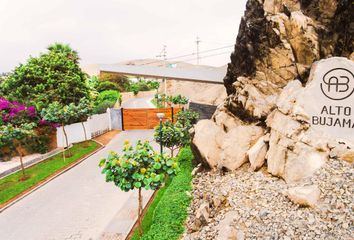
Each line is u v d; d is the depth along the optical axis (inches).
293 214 297.3
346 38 474.3
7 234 424.2
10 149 801.6
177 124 756.0
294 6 534.9
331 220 279.0
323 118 390.0
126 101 2541.8
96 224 438.0
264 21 532.1
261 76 533.6
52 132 922.7
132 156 336.2
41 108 904.3
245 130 482.6
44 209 499.8
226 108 557.6
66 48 1182.9
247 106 511.2
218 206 363.3
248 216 310.8
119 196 539.5
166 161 347.3
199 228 355.6
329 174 339.3
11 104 863.7
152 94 3659.0
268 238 273.6
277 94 500.1
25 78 985.5
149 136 1149.1
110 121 1311.5
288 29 504.7
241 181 400.8
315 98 395.5
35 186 602.9
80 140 1012.5
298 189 321.1
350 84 373.1
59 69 1051.3
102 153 872.3
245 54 582.9
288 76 497.7
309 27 491.2
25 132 647.1
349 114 375.2
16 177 658.2
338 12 482.9
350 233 258.5
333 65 381.7
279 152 395.5
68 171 705.0
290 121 407.8
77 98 1044.5
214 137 508.4
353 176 324.5
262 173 408.5
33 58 1037.2
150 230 362.6
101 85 2143.2
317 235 263.7
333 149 369.7
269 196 341.4
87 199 532.1
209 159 490.0
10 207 514.0
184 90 2220.7
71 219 458.3
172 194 463.2
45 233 420.8
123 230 404.2
